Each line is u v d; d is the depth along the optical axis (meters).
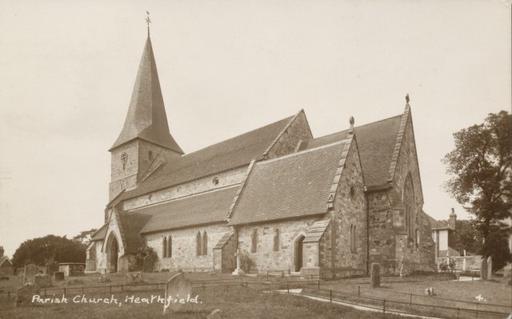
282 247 32.09
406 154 37.16
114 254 48.56
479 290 24.45
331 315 16.84
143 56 69.25
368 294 22.02
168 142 66.75
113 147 66.31
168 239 44.56
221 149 52.56
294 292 22.92
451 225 69.69
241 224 35.34
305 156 36.88
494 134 39.00
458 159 40.78
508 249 38.41
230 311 17.39
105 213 62.72
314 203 31.00
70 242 74.69
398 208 32.75
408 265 32.41
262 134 47.81
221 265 34.47
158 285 26.38
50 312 18.61
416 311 18.36
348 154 32.84
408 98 39.41
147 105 66.38
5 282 37.72
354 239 32.06
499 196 39.69
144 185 59.91
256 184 38.75
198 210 43.38
